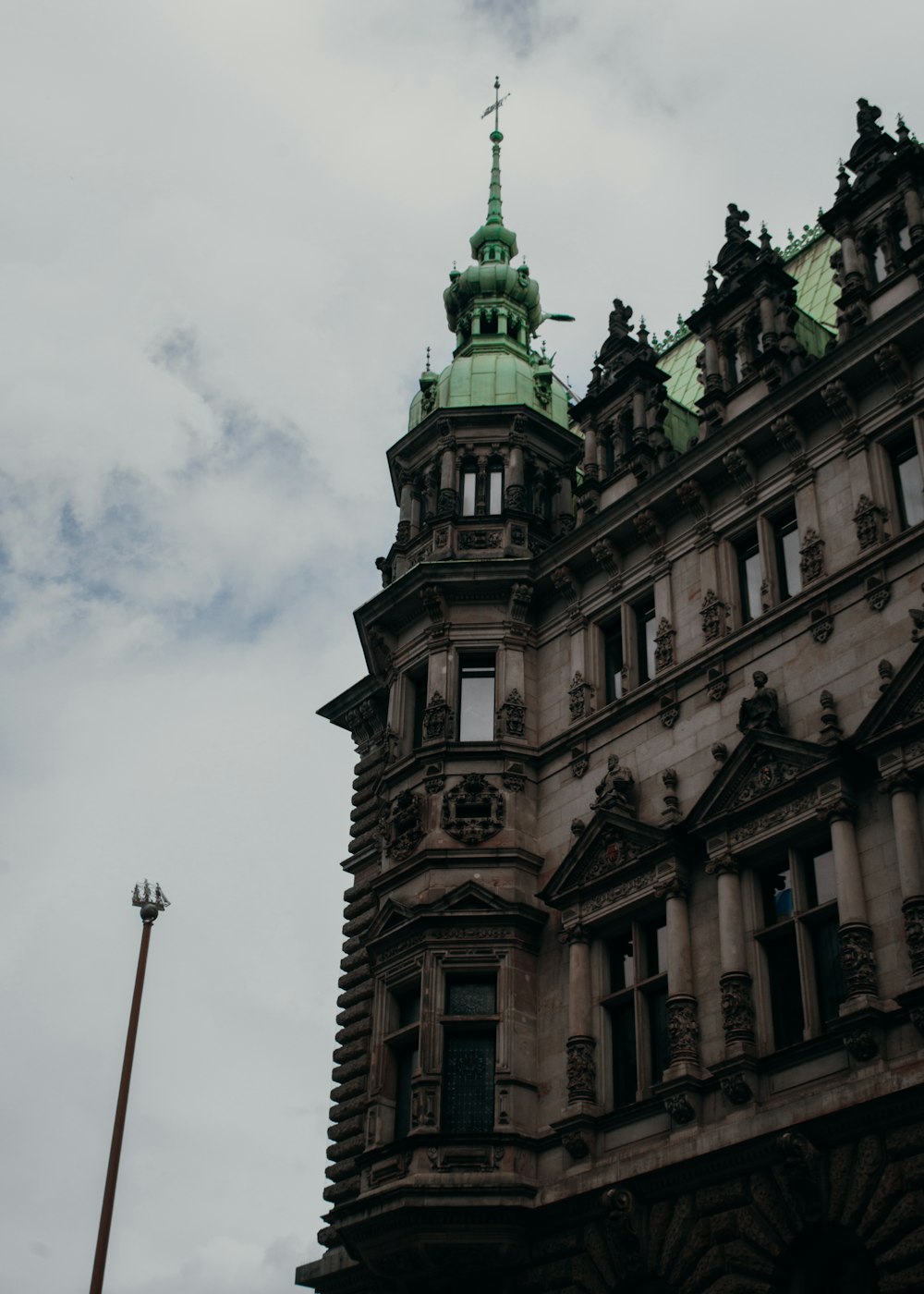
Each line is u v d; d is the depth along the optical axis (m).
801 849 29.97
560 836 35.47
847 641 30.88
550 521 41.78
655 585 36.12
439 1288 31.55
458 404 42.97
